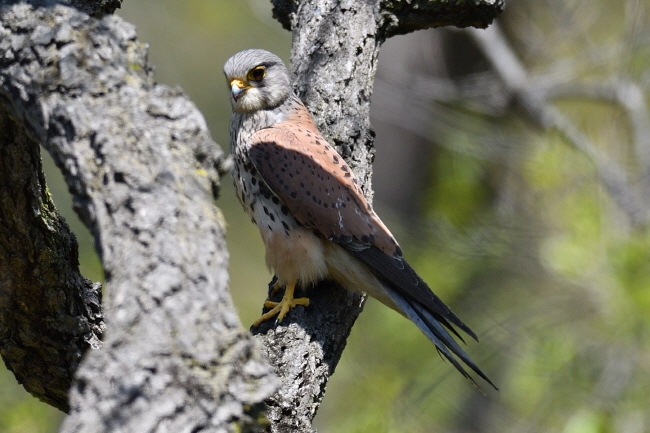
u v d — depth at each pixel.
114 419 4.69
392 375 16.00
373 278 9.25
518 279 17.39
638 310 15.15
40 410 11.84
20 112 5.70
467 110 19.25
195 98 21.92
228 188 20.98
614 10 20.61
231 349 4.96
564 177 17.45
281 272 9.26
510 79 18.67
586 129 20.19
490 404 16.61
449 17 10.11
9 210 7.20
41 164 7.32
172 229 5.13
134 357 4.79
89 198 5.28
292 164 9.27
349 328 9.05
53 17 5.73
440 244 17.08
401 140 19.98
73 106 5.45
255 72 9.80
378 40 10.09
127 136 5.36
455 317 8.95
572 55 19.84
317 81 9.77
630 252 15.57
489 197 18.73
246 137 9.90
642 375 15.34
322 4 10.05
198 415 4.78
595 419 14.62
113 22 5.81
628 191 17.19
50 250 7.55
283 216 9.34
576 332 16.34
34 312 7.79
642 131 18.22
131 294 4.96
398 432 15.35
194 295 4.98
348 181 9.23
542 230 17.09
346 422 15.64
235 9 21.72
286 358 7.97
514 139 17.84
